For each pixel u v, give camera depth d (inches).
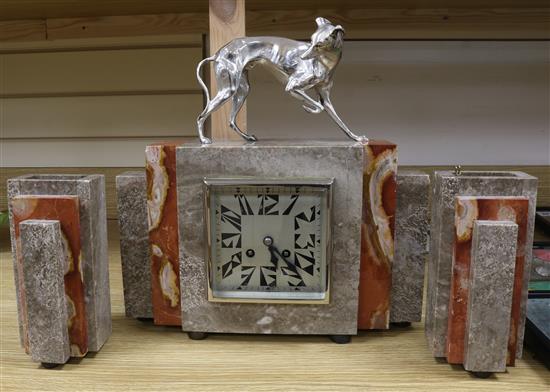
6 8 39.5
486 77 44.8
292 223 24.3
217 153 23.9
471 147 46.4
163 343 25.3
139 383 21.3
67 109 47.5
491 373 22.0
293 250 24.5
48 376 22.0
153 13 43.0
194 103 46.4
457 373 22.2
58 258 21.9
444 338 22.6
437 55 44.5
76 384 21.3
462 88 45.2
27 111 47.7
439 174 22.8
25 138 48.4
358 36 44.1
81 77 46.6
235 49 25.7
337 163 23.7
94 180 23.2
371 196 24.7
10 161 48.9
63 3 37.9
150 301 27.2
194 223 24.6
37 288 21.8
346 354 24.0
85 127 47.8
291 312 25.0
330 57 24.7
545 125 45.7
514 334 21.8
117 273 34.9
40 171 48.8
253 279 25.0
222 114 29.3
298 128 46.6
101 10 41.1
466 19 42.7
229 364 23.0
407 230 25.9
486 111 45.6
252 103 46.5
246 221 24.4
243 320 25.3
